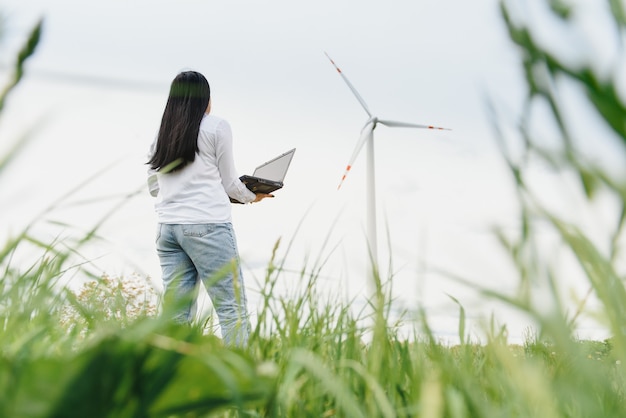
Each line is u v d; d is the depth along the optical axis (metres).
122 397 0.40
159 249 3.13
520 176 0.32
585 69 0.24
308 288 1.05
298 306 0.99
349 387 0.73
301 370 0.75
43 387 0.38
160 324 0.40
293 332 0.91
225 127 3.13
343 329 0.99
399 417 0.60
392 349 0.82
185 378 0.45
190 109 3.04
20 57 0.35
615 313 0.32
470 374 0.61
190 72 3.11
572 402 0.50
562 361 0.46
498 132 0.32
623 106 0.24
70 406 0.38
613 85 0.24
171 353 0.42
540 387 0.39
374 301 0.77
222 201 3.06
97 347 0.38
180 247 3.09
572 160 0.27
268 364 0.49
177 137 3.01
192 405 0.46
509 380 0.51
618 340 0.32
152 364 0.42
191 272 3.13
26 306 0.78
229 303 2.75
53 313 0.85
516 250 0.33
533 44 0.26
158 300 1.00
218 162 3.15
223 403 0.47
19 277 0.82
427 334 0.56
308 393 0.75
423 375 0.62
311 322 1.04
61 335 0.87
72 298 0.81
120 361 0.39
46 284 0.69
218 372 0.41
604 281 0.31
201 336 0.51
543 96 0.27
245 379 0.49
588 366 0.33
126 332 0.39
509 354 0.43
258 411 0.68
